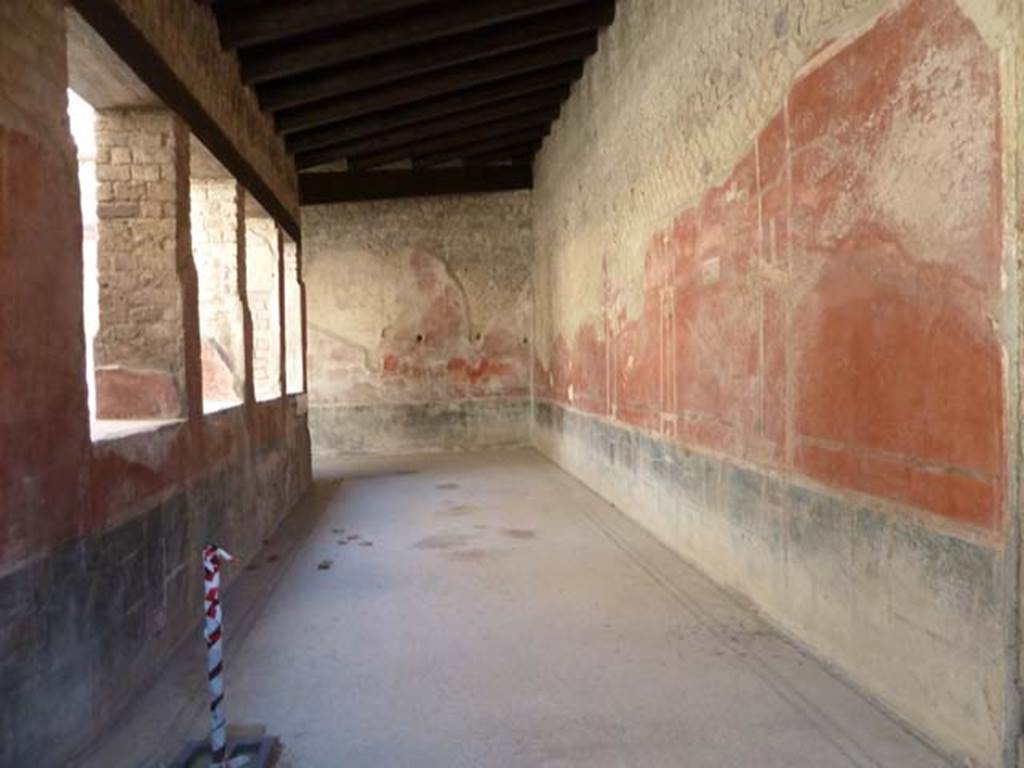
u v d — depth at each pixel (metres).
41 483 2.46
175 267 3.96
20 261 2.38
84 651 2.72
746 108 3.89
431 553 5.38
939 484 2.49
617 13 6.54
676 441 5.17
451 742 2.67
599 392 7.45
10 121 2.35
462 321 11.10
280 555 5.43
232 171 5.33
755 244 3.82
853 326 2.96
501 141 9.91
